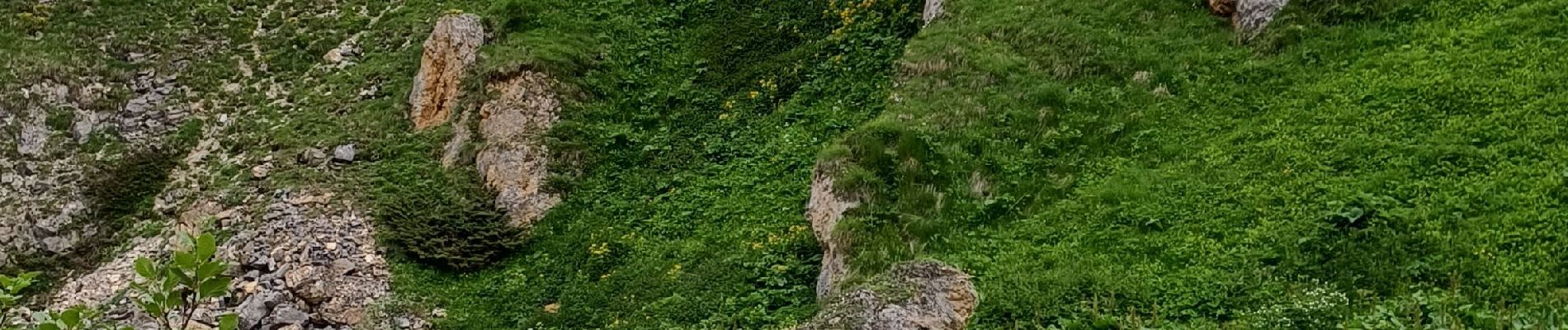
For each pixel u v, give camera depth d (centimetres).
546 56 2295
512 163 2061
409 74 2606
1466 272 1203
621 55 2453
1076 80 1867
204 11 3112
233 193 2169
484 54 2348
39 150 2534
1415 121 1544
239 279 1822
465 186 2070
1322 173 1466
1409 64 1697
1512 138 1444
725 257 1647
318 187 2088
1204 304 1251
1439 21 1794
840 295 1338
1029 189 1577
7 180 2434
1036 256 1407
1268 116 1666
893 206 1542
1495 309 1142
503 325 1645
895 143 1680
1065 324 1234
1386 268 1236
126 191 2350
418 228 1897
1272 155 1548
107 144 2558
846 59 2175
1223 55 1875
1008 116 1756
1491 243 1241
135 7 3125
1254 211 1419
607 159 2081
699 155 2036
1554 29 1683
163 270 530
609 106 2248
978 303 1314
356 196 2038
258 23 3078
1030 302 1290
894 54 2125
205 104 2691
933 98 1834
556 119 2183
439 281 1797
